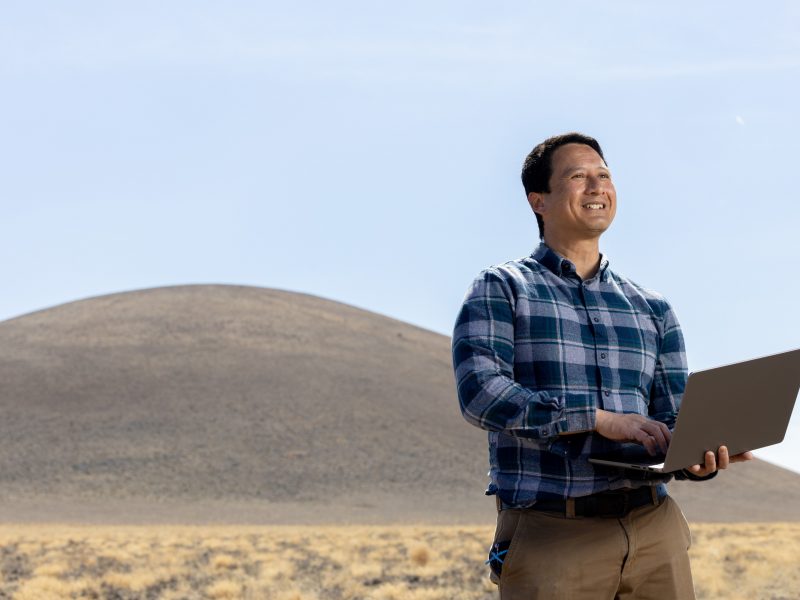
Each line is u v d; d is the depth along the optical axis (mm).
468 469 133125
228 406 145500
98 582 23188
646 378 4488
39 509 106938
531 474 4203
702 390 3721
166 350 165500
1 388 150375
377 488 124188
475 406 4113
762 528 56500
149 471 125312
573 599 4113
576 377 4285
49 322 182125
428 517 107750
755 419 4004
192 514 107125
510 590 4230
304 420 143000
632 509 4207
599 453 4160
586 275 4570
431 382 168125
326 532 55469
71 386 151375
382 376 164750
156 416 141625
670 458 3809
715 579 20594
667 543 4242
